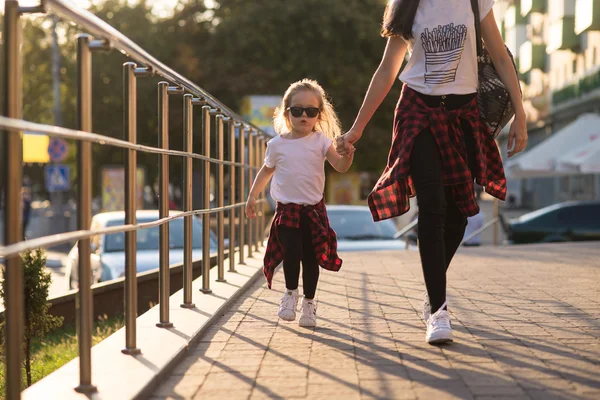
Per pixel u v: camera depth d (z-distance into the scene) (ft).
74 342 29.86
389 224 46.32
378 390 12.20
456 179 15.52
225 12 127.54
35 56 144.56
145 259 36.47
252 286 25.16
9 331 9.41
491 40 15.85
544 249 42.91
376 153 120.16
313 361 14.24
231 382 12.88
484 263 33.30
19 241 9.30
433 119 15.55
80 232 10.87
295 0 120.26
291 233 17.76
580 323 17.75
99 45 11.48
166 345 14.71
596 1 95.61
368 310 19.93
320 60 120.47
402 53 16.34
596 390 12.07
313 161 18.04
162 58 121.19
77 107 11.44
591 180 122.93
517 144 16.14
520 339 15.92
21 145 9.39
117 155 121.08
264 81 118.73
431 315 15.43
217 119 24.53
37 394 11.58
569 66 130.82
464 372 13.23
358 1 125.80
